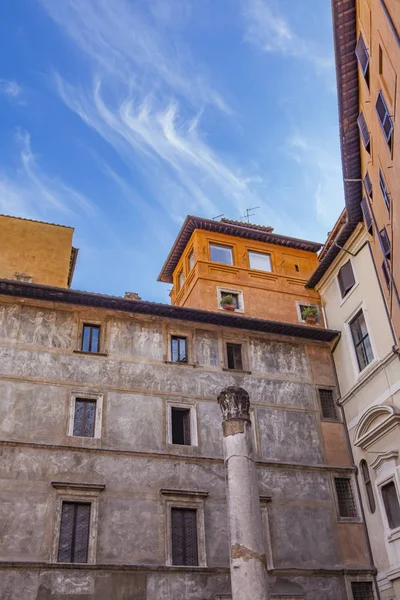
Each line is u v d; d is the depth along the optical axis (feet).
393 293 74.13
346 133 79.71
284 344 96.02
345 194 87.15
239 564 52.90
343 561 79.41
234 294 108.58
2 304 82.94
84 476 73.87
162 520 74.28
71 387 79.66
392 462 77.61
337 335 96.89
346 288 96.02
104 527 71.56
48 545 68.28
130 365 84.43
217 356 90.58
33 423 75.41
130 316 88.74
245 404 62.69
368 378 86.43
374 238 82.94
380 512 79.46
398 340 78.18
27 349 80.48
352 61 72.79
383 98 62.03
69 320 85.10
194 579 71.61
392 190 64.75
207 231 114.93
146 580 69.56
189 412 84.38
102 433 77.71
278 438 86.58
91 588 67.15
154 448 79.15
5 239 101.04
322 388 93.86
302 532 79.87
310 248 120.06
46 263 101.09
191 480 78.43
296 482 83.46
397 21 51.67
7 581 64.69
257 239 117.91
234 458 58.75
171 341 89.86
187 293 113.39
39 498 70.69
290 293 111.55
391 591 75.51
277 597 73.05
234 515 55.57
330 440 88.99
